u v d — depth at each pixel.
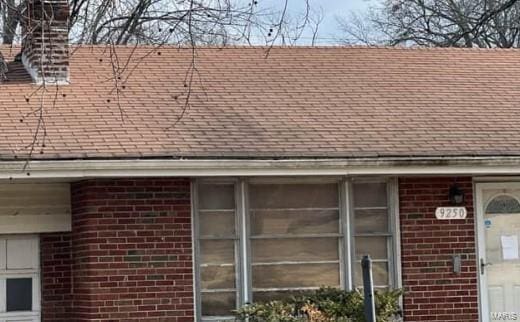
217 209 12.84
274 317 11.92
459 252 13.41
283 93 14.54
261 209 13.01
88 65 14.98
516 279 13.67
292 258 13.04
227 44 15.14
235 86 14.64
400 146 12.84
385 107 14.27
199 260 12.67
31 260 13.05
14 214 12.84
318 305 12.17
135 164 11.81
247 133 12.88
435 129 13.55
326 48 16.69
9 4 12.02
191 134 12.66
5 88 13.83
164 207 12.55
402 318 13.15
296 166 12.34
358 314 12.04
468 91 15.23
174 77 14.80
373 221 13.31
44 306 13.02
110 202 12.34
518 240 13.73
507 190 13.74
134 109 13.39
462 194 13.46
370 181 13.34
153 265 12.43
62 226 12.99
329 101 14.35
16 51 16.03
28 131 12.27
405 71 15.95
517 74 16.27
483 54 17.19
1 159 11.38
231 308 12.74
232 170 12.19
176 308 12.47
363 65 16.11
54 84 13.99
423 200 13.39
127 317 12.27
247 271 12.83
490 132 13.55
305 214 13.13
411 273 13.24
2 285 12.92
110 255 12.28
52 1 13.93
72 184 12.92
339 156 12.40
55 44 14.18
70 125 12.62
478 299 13.46
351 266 13.14
